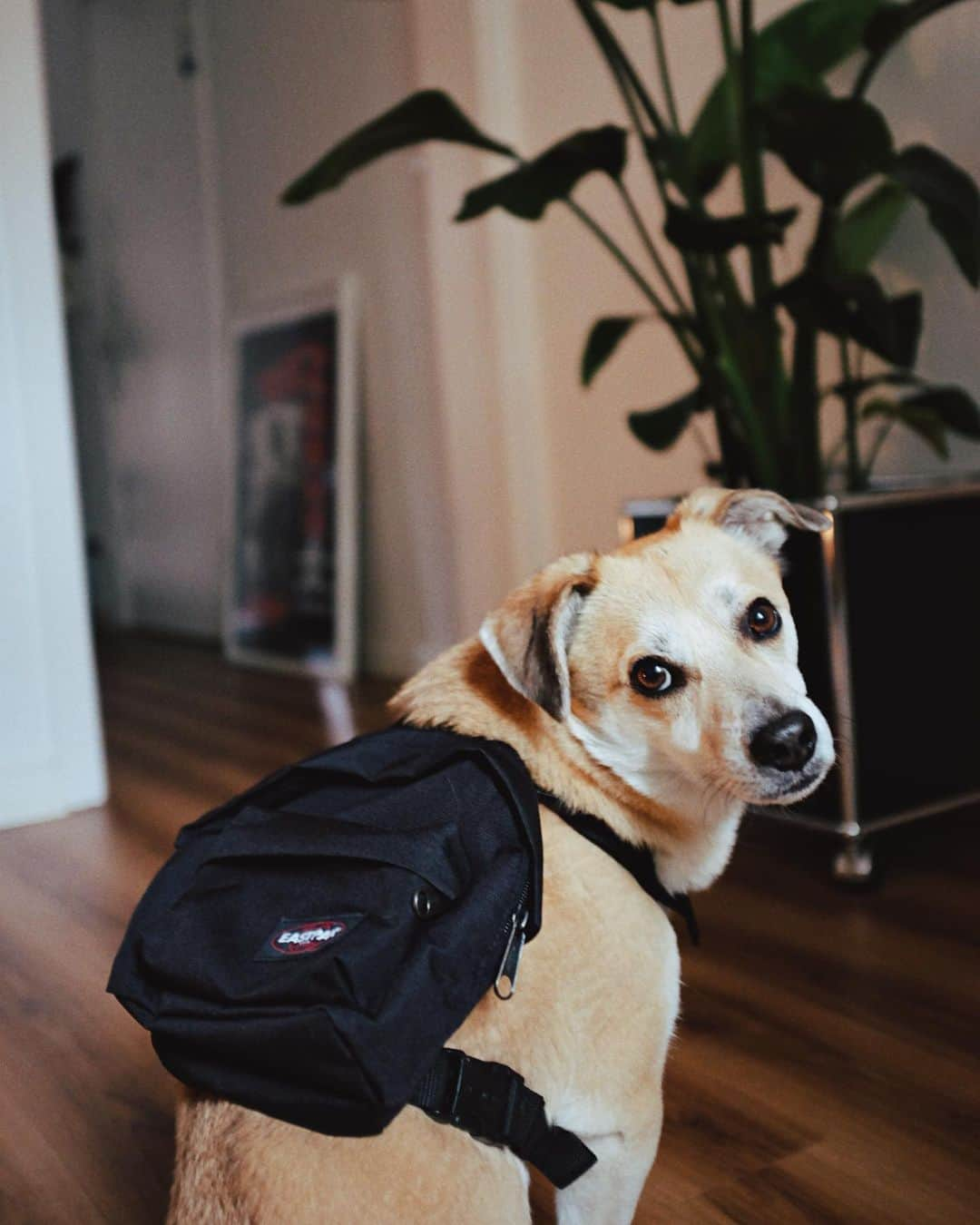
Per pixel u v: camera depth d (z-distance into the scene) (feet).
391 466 16.57
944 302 9.07
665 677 4.37
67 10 23.53
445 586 15.80
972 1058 5.72
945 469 9.32
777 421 8.41
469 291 13.74
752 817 9.20
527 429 13.42
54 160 25.26
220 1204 3.39
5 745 11.10
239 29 18.48
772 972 6.78
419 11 13.75
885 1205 4.73
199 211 20.51
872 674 7.68
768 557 5.02
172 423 22.63
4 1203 5.19
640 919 4.24
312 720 14.39
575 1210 4.21
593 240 12.28
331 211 17.01
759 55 8.81
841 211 9.46
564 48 12.25
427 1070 3.51
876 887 7.80
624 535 8.93
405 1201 3.44
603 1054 4.03
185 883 3.91
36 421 11.18
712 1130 5.33
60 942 8.09
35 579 11.23
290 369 18.04
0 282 10.95
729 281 8.48
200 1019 3.46
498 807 3.94
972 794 8.23
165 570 23.94
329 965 3.34
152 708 16.24
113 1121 5.82
